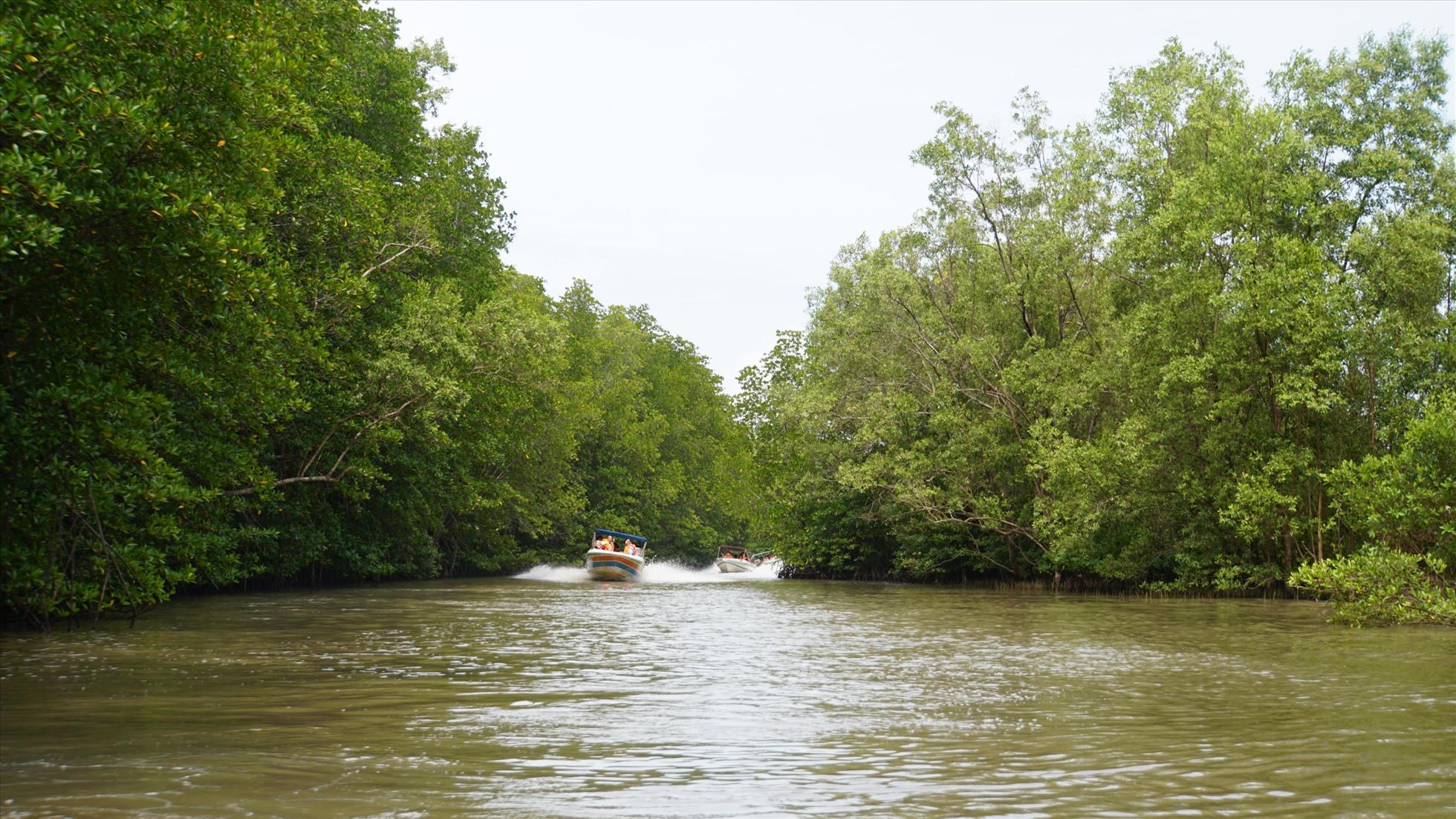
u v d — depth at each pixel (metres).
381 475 28.28
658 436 70.88
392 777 6.72
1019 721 9.15
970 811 6.00
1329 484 25.81
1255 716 9.38
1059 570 35.78
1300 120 29.72
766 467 48.34
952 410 36.81
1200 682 11.73
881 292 37.50
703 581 46.53
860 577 46.41
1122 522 32.28
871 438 37.62
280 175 21.72
